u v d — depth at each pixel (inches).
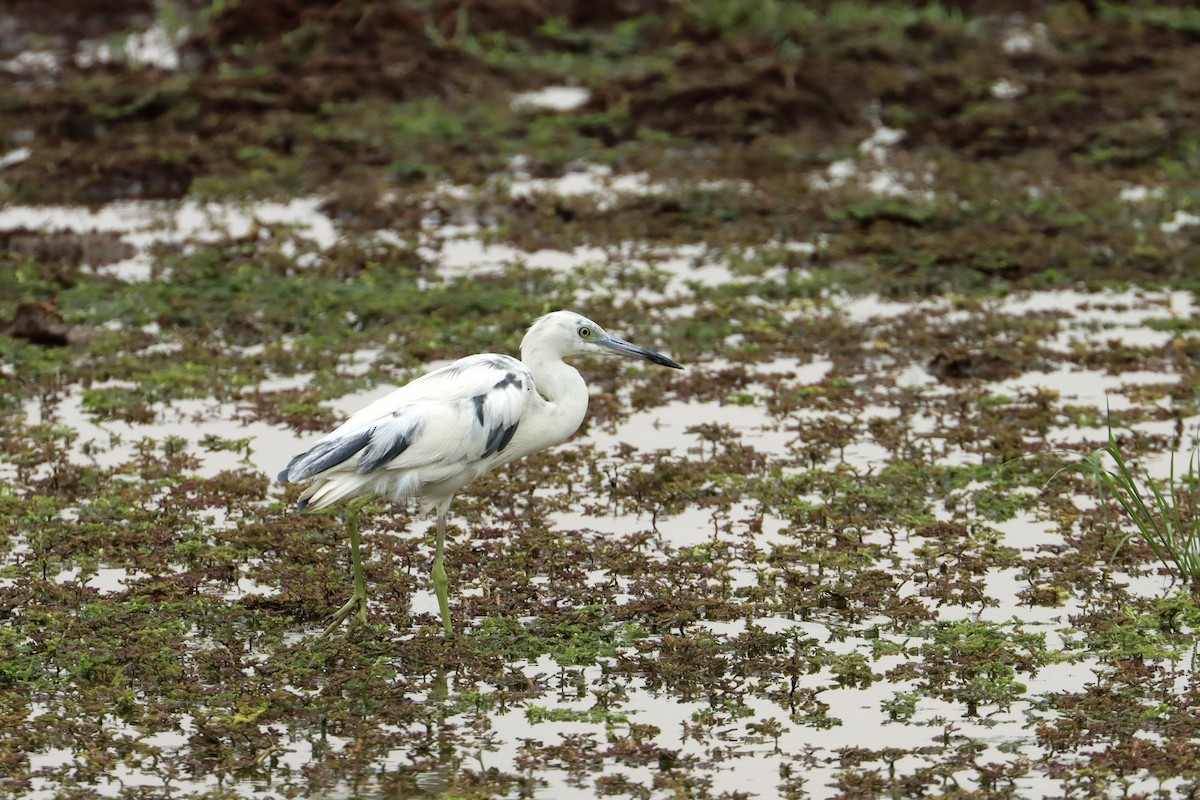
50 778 361.4
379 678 408.8
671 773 361.7
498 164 912.3
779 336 666.8
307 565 472.7
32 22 1169.4
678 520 508.7
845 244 776.9
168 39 1134.4
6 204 860.0
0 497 509.0
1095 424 575.2
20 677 404.5
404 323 681.6
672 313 697.6
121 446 562.3
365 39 1080.2
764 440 569.9
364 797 354.9
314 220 831.1
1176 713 384.8
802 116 977.5
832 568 470.3
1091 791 354.6
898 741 378.6
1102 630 430.0
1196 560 461.4
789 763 368.5
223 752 372.5
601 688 405.1
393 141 935.7
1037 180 877.8
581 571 469.1
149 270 751.1
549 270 745.0
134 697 394.0
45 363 636.7
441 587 431.5
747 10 1135.6
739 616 441.4
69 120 955.3
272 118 962.7
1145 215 816.3
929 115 987.3
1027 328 672.4
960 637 426.6
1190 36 1115.3
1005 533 495.2
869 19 1128.2
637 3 1168.8
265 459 552.1
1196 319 681.0
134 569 467.5
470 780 360.8
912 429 577.0
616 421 589.0
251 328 676.1
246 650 422.9
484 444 430.6
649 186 882.8
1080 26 1134.4
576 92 1056.8
